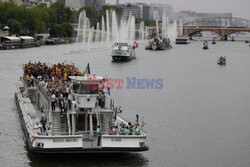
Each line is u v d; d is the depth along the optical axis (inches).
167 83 5359.3
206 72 6845.5
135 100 4035.4
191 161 2335.1
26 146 2463.1
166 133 2881.4
